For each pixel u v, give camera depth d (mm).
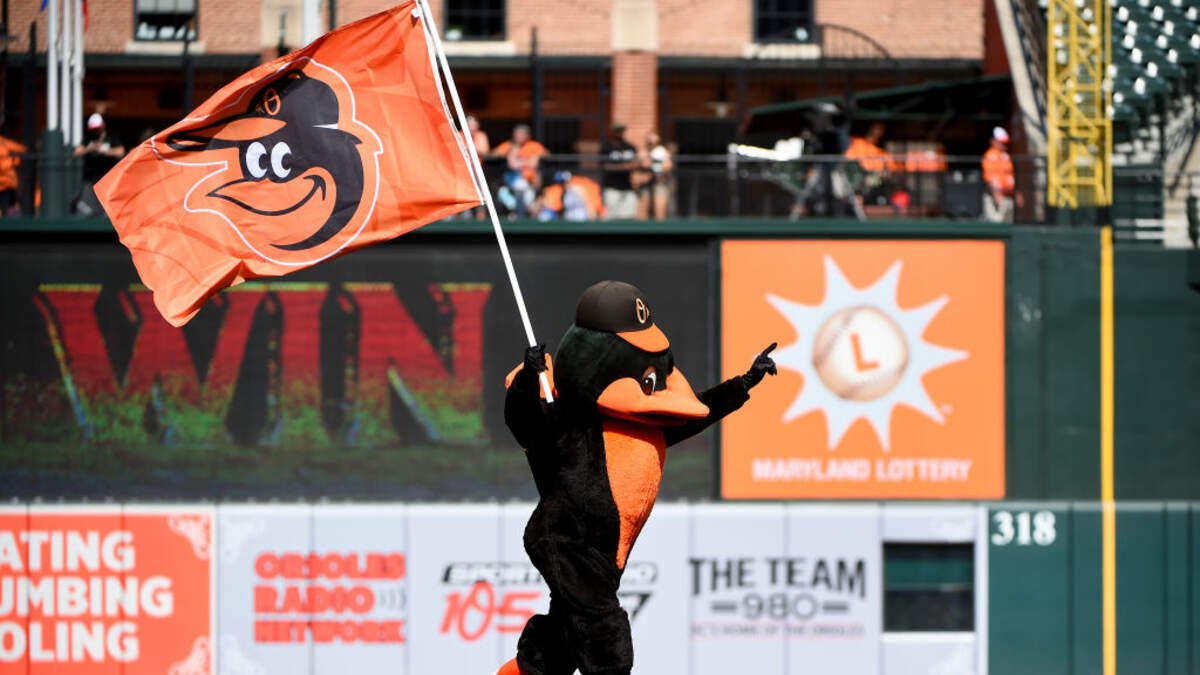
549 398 15297
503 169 50688
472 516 48500
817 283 49625
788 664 48750
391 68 20188
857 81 72500
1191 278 49531
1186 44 56656
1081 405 49750
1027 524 49000
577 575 14945
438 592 48594
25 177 50719
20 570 48750
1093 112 52188
